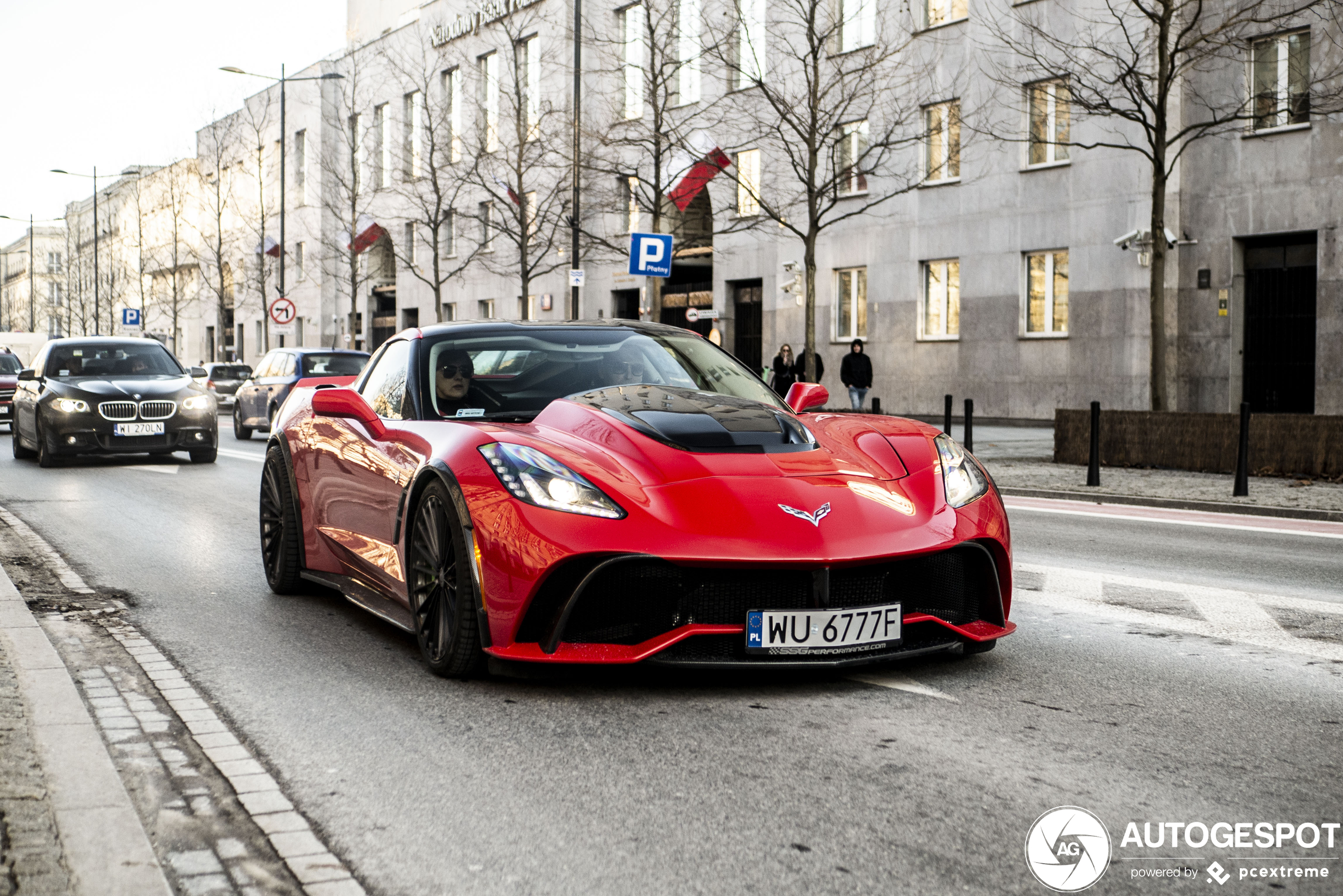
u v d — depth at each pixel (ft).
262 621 18.70
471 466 14.33
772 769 11.31
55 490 39.86
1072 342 77.05
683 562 13.03
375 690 14.35
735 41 91.97
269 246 179.01
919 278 86.84
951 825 9.88
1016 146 79.66
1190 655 16.12
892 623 13.70
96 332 247.50
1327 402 66.13
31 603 20.13
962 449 16.03
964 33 82.17
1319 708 13.51
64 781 10.68
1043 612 19.26
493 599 13.67
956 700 13.66
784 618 13.29
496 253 129.18
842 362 80.12
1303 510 34.01
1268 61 68.03
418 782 11.05
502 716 13.12
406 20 153.07
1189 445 46.93
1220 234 70.38
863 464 14.90
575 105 77.30
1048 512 35.60
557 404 16.08
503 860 9.23
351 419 18.48
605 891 8.65
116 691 14.40
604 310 114.62
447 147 131.75
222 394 110.93
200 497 37.78
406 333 18.92
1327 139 65.67
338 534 18.60
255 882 8.86
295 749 12.09
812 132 65.10
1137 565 24.77
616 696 13.83
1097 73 71.41
